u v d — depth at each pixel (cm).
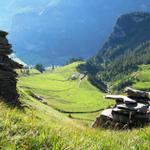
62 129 880
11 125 786
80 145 741
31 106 5272
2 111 942
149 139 1048
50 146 705
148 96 3838
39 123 859
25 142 695
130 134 1194
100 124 3628
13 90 4641
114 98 3878
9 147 654
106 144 798
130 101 3672
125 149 804
